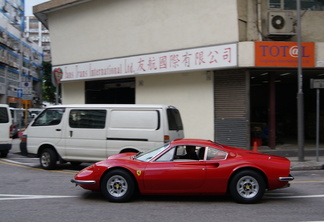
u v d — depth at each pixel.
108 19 16.39
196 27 13.42
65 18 18.27
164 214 5.57
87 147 9.52
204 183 6.14
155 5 14.68
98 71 16.47
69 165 11.34
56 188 7.65
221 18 12.69
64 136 9.80
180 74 14.34
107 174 6.36
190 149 6.59
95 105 9.70
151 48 14.83
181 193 6.23
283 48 12.02
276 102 19.58
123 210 5.83
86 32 17.31
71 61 18.03
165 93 14.84
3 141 12.85
